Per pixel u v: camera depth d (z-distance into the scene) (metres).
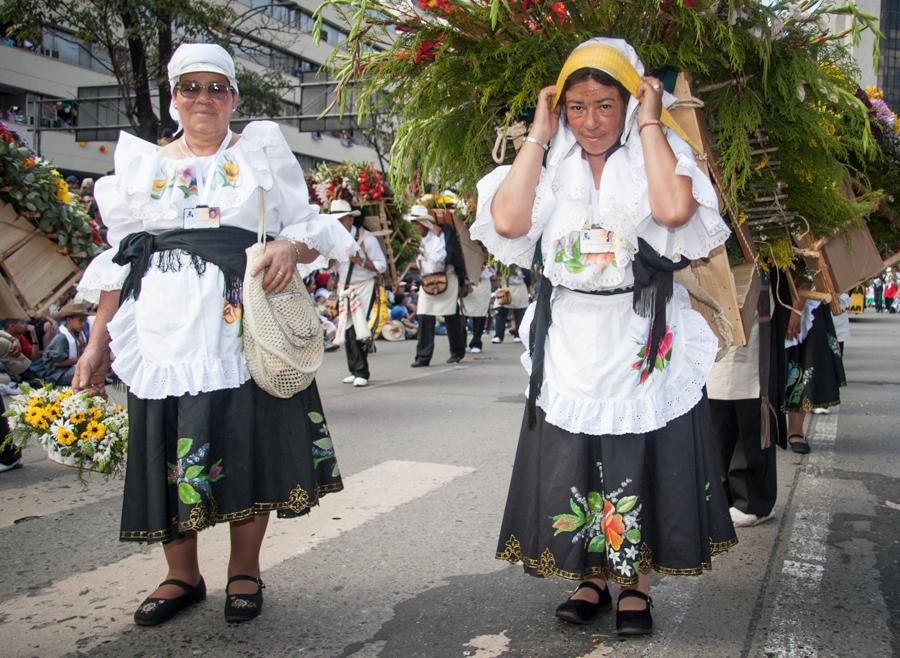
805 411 5.29
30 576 3.28
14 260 4.40
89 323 8.30
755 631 2.73
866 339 15.48
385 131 17.02
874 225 4.42
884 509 4.09
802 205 3.28
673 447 2.58
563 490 2.58
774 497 3.81
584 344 2.58
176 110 2.82
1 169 4.24
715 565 3.34
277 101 16.61
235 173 2.76
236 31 18.20
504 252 2.72
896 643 2.64
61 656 2.60
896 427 6.27
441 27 2.92
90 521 3.98
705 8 2.80
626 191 2.52
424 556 3.45
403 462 5.05
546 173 2.62
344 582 3.18
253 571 2.90
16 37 15.34
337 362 10.89
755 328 3.60
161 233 2.77
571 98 2.50
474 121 3.02
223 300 2.71
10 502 4.30
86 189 10.26
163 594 2.87
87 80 27.72
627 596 2.72
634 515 2.54
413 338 15.87
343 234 3.01
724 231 2.51
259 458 2.74
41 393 3.58
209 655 2.60
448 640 2.69
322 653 2.61
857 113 3.18
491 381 8.84
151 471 2.65
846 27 3.17
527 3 2.83
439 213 10.02
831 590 3.07
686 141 2.71
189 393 2.63
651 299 2.55
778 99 2.97
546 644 2.65
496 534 3.72
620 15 2.87
